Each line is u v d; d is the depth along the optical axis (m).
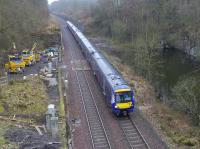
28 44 71.94
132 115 37.19
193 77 51.44
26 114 35.12
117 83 38.19
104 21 119.31
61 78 52.66
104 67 46.56
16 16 70.75
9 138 28.00
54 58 68.25
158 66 69.75
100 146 30.02
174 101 44.47
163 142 30.03
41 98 41.31
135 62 63.91
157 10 94.12
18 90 41.38
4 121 32.38
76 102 42.47
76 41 96.81
